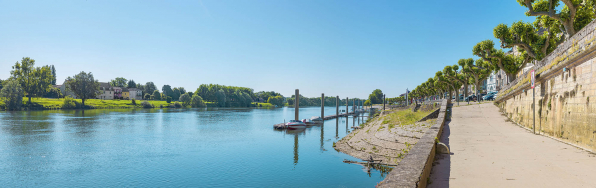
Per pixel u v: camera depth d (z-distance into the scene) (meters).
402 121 32.44
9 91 93.81
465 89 65.62
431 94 116.25
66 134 42.16
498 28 32.62
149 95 178.12
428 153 8.49
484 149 11.92
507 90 27.58
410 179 5.88
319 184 19.11
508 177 7.93
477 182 7.55
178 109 136.38
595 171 8.34
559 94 14.23
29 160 26.20
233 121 69.25
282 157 27.47
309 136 43.50
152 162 25.73
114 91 161.88
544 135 15.99
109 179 20.89
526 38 32.09
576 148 11.88
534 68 19.12
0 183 20.06
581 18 25.97
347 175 20.53
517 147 12.31
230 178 21.02
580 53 11.45
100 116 77.94
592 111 10.94
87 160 26.36
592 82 10.95
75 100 115.38
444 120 22.78
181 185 19.64
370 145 27.55
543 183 7.37
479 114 27.27
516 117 22.56
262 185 19.41
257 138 40.81
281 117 88.00
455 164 9.45
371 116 97.19
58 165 24.55
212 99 182.50
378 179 19.45
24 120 61.72
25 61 106.94
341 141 34.44
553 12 26.33
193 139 39.16
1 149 30.89
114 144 34.66
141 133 44.56
